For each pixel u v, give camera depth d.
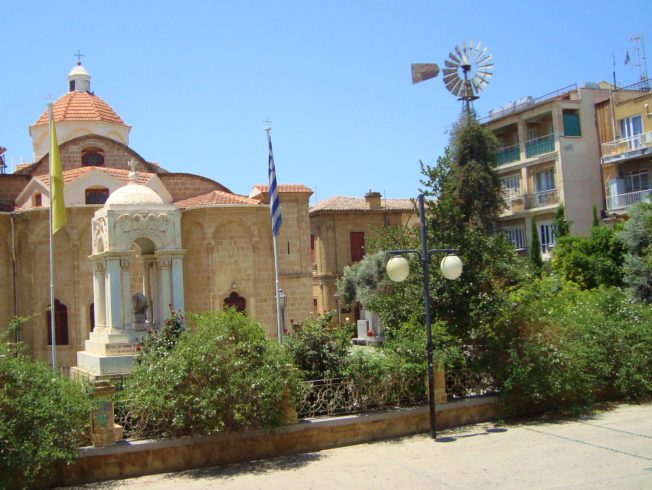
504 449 13.96
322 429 14.70
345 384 15.53
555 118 43.47
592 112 44.19
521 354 16.98
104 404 12.89
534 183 45.84
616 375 18.55
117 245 22.03
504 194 41.91
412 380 16.20
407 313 18.17
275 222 28.17
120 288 21.78
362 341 46.88
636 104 40.31
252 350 14.08
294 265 36.25
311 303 36.41
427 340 15.52
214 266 33.62
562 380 16.81
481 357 17.31
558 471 12.16
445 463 13.06
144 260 24.66
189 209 33.78
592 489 11.07
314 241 58.22
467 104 43.84
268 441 14.16
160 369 13.72
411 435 15.64
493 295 17.52
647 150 38.12
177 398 13.20
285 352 15.01
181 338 14.92
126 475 12.86
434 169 18.73
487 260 17.83
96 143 39.31
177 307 23.08
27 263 32.72
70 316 32.19
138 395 13.38
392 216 58.59
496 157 42.16
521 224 46.44
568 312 19.64
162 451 13.19
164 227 23.09
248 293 34.22
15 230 33.09
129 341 21.25
